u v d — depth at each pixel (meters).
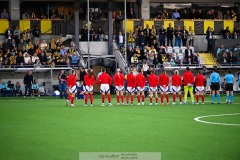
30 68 65.62
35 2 77.44
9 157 22.19
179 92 50.47
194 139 26.92
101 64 68.25
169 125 32.66
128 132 29.39
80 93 59.47
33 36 72.12
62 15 77.12
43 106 47.38
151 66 68.56
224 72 72.38
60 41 68.56
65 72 64.88
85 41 71.81
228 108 45.50
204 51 76.94
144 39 71.06
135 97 60.56
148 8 79.12
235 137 27.59
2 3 76.06
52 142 25.95
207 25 78.25
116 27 74.75
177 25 77.38
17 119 36.00
